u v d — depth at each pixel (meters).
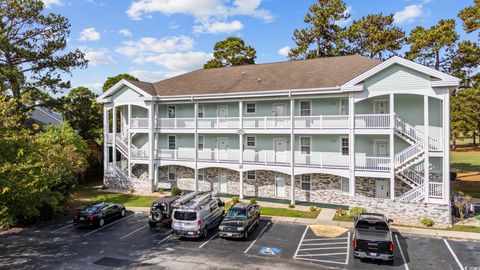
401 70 22.92
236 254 16.94
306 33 52.16
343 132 25.20
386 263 15.66
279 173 29.75
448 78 21.33
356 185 26.84
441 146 22.16
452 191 30.53
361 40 48.97
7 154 17.44
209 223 20.38
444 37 40.72
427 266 15.26
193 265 15.58
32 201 20.08
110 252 17.52
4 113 18.30
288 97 27.41
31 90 36.25
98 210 22.28
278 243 18.50
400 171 23.06
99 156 40.34
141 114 35.53
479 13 37.97
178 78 37.22
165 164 32.38
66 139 31.45
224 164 29.80
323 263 15.70
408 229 20.47
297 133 26.94
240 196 29.12
